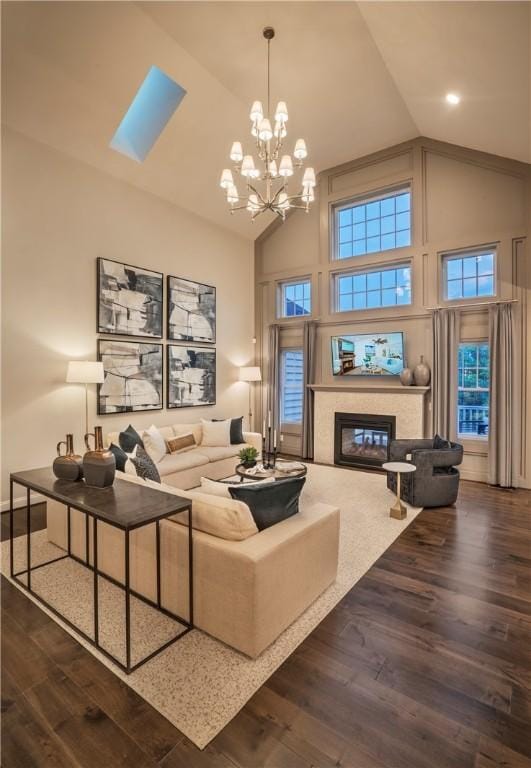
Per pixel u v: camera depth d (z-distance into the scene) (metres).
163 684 1.78
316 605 2.39
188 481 4.69
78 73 3.86
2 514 3.94
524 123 3.97
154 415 5.55
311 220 6.77
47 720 1.60
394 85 4.70
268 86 4.63
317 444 6.47
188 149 5.18
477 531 3.52
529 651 2.00
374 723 1.58
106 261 4.86
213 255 6.54
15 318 4.07
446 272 5.59
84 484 2.49
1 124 3.94
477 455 5.28
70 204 4.54
